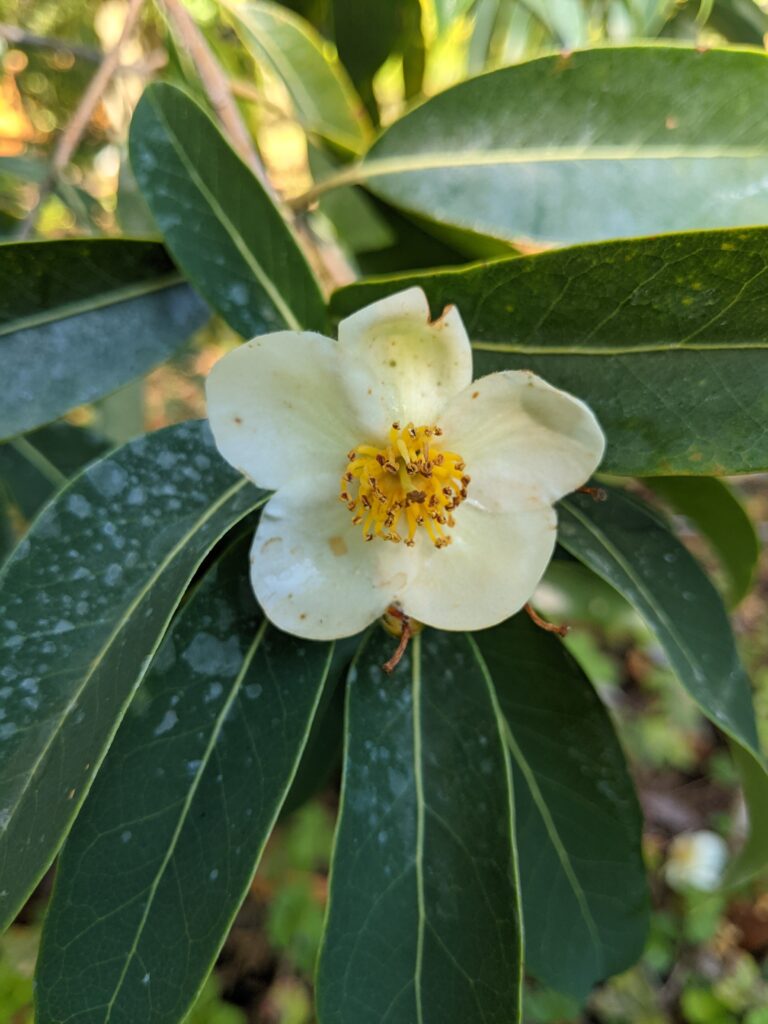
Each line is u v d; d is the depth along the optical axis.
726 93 0.11
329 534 0.10
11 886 0.08
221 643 0.10
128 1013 0.09
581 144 0.11
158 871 0.09
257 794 0.10
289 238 0.11
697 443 0.09
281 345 0.09
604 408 0.09
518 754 0.13
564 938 0.14
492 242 0.12
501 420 0.09
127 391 0.21
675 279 0.09
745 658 0.46
